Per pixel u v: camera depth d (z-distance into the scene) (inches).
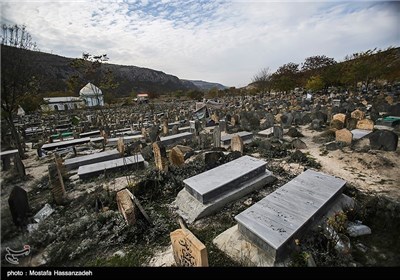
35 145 494.6
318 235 131.9
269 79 1921.8
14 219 161.3
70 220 177.2
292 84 1488.7
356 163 260.2
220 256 133.0
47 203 202.5
